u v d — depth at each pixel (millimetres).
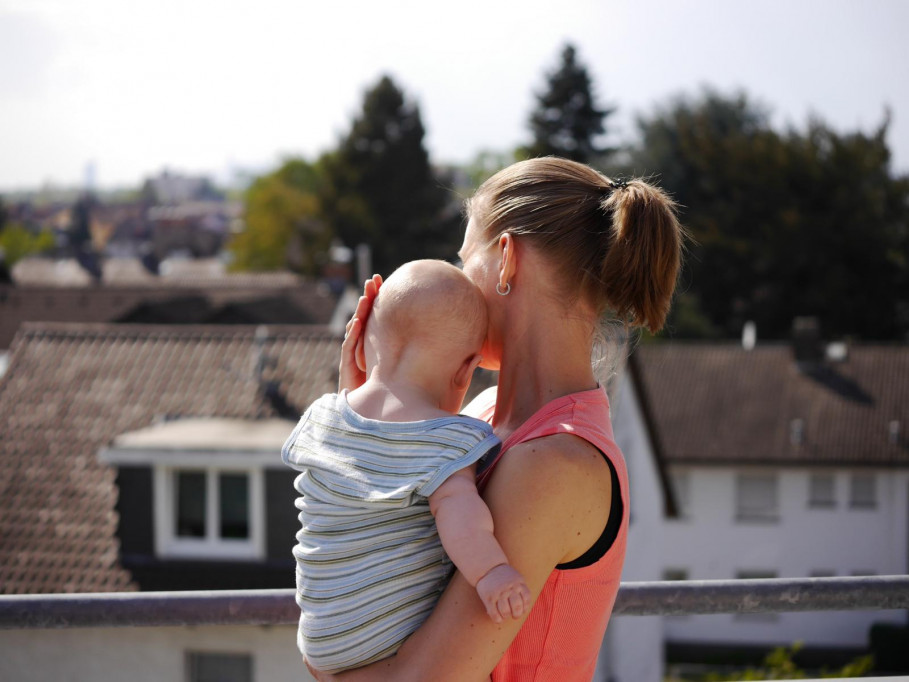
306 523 1412
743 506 26609
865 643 24891
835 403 26969
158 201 152875
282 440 13547
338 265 42781
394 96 56969
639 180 1479
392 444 1362
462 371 1465
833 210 42844
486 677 1295
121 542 13586
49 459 14844
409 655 1296
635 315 1439
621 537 1340
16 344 17156
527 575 1280
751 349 29250
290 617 1792
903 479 25656
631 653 17094
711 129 46812
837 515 26156
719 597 1837
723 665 25328
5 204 121312
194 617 1792
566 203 1430
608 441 1347
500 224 1467
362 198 56625
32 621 1779
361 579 1332
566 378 1428
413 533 1341
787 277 42875
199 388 15422
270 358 15953
